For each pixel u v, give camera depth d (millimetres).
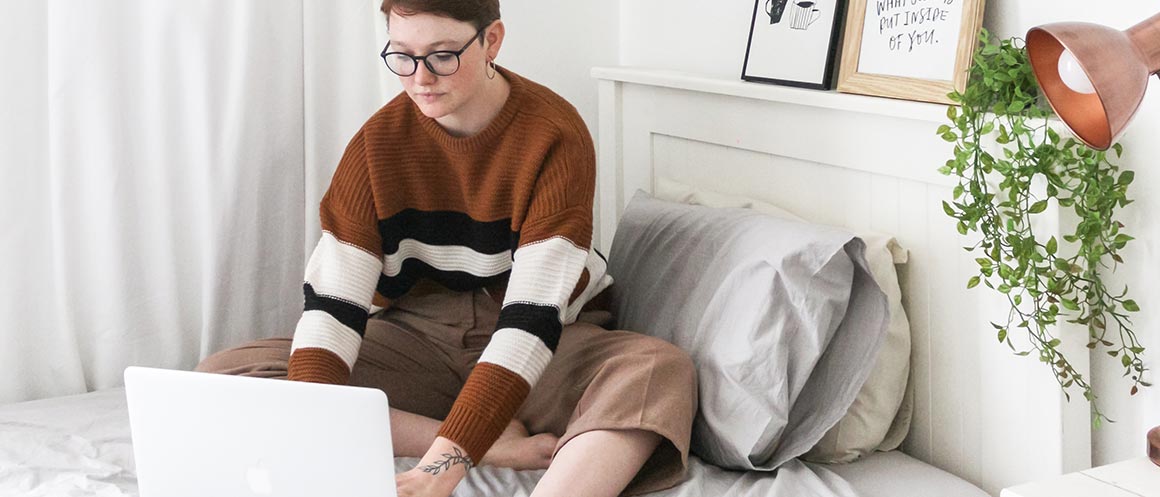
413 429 1994
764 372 1886
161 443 1521
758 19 2309
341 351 1962
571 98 2852
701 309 2041
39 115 2307
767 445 1894
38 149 2318
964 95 1763
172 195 2428
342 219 2053
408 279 2170
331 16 2518
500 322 1880
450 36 1870
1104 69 1324
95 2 2299
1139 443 1769
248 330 2525
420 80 1888
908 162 1952
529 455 1909
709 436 1918
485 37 1953
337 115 2562
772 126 2230
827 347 1965
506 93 2018
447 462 1708
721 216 2152
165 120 2393
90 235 2385
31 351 2371
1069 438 1789
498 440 1943
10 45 2258
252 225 2488
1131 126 1707
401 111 2076
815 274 1892
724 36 2479
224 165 2436
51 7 2273
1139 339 1739
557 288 1895
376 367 2127
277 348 2145
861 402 1977
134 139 2385
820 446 1979
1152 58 1363
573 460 1761
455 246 2133
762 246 1972
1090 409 1817
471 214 2084
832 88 2150
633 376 1856
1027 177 1743
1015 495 1465
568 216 1941
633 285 2262
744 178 2332
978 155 1757
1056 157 1686
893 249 1990
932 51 1915
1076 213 1727
